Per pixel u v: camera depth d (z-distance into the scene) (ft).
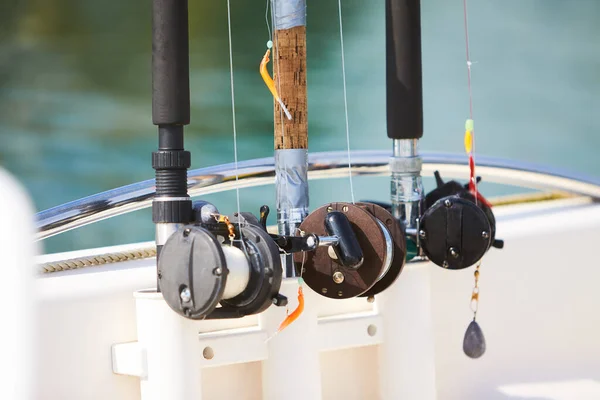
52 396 13.41
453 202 14.99
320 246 13.38
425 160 20.12
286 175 14.55
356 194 32.58
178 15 12.71
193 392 13.14
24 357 7.79
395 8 15.51
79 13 61.05
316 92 49.01
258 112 50.62
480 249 14.90
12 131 51.26
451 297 17.38
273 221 31.91
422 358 15.76
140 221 35.12
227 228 12.48
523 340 18.11
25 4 61.16
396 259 14.12
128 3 61.46
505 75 55.77
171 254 12.12
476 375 17.63
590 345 18.65
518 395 17.29
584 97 54.29
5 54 59.36
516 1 60.08
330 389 15.78
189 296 11.96
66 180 46.29
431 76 55.77
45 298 13.41
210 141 48.21
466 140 15.75
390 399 15.76
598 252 18.70
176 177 12.75
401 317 15.65
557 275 18.39
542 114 53.21
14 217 7.86
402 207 15.65
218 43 56.13
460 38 58.34
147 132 51.83
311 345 14.48
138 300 13.17
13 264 7.81
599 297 18.71
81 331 13.62
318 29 53.06
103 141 50.62
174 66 12.71
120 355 13.62
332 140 45.50
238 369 14.78
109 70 58.29
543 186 21.16
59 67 58.18
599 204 20.79
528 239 18.11
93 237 33.50
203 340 13.61
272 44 14.07
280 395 14.30
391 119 15.66
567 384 17.75
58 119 52.42
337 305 15.89
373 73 50.60
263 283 12.10
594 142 51.37
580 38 58.59
